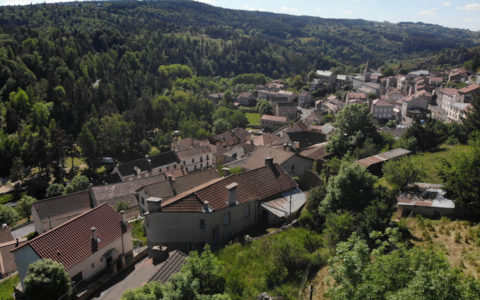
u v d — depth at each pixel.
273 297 22.84
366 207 29.75
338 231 28.02
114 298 25.77
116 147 117.44
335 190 32.38
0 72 142.88
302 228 34.56
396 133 101.44
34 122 119.06
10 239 53.53
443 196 35.53
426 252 15.65
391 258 16.00
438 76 199.62
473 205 30.69
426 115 136.75
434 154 53.97
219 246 34.06
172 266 25.94
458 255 24.94
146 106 137.50
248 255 29.23
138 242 41.91
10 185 94.50
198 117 159.50
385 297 14.68
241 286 23.52
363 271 16.48
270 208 37.31
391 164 39.44
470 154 33.53
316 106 190.75
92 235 34.31
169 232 35.09
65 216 57.88
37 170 104.62
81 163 113.12
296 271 25.69
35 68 159.88
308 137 77.62
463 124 63.66
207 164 105.25
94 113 129.88
